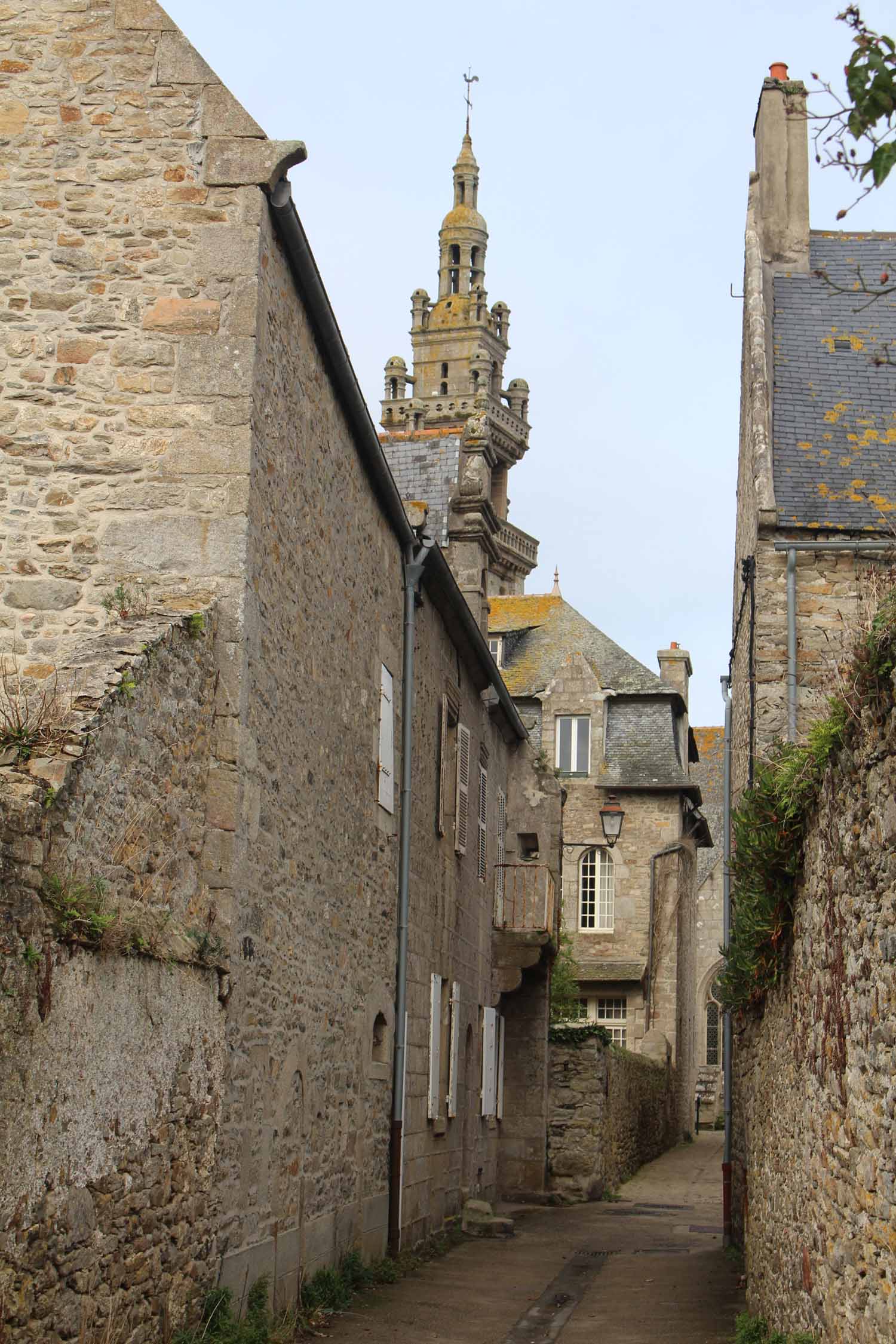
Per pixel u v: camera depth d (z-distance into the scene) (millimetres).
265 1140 9961
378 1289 13070
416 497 24578
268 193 10219
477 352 87562
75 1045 6668
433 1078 16734
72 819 6867
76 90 10359
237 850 9172
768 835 9102
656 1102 32625
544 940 22516
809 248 17719
